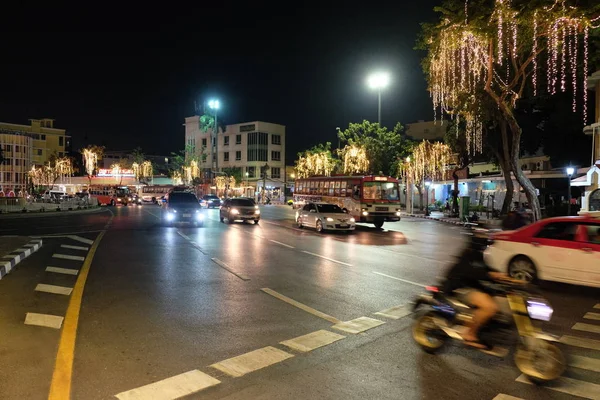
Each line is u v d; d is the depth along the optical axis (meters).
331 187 27.78
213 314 7.38
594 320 7.32
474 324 5.43
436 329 5.71
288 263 12.49
